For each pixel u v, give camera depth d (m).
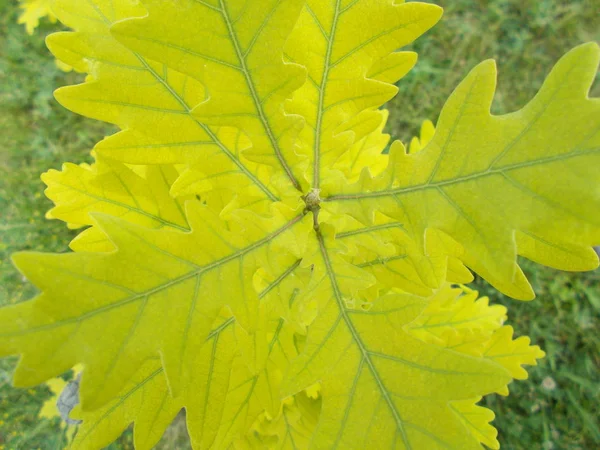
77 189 0.22
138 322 0.15
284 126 0.17
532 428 0.61
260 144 0.18
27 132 0.64
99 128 0.65
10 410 0.61
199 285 0.16
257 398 0.22
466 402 0.30
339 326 0.18
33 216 0.61
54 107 0.64
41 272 0.14
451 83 0.66
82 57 0.18
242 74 0.16
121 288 0.15
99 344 0.15
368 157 0.28
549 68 0.67
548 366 0.61
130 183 0.22
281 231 0.19
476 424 0.30
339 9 0.18
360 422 0.17
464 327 0.32
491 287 0.61
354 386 0.17
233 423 0.22
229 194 0.22
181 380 0.16
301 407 0.30
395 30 0.18
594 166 0.14
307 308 0.23
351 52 0.18
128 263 0.15
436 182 0.17
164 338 0.15
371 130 0.21
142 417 0.21
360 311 0.18
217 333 0.20
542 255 0.18
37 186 0.62
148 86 0.18
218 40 0.15
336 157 0.20
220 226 0.17
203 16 0.15
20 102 0.65
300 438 0.29
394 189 0.17
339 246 0.19
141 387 0.20
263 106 0.17
